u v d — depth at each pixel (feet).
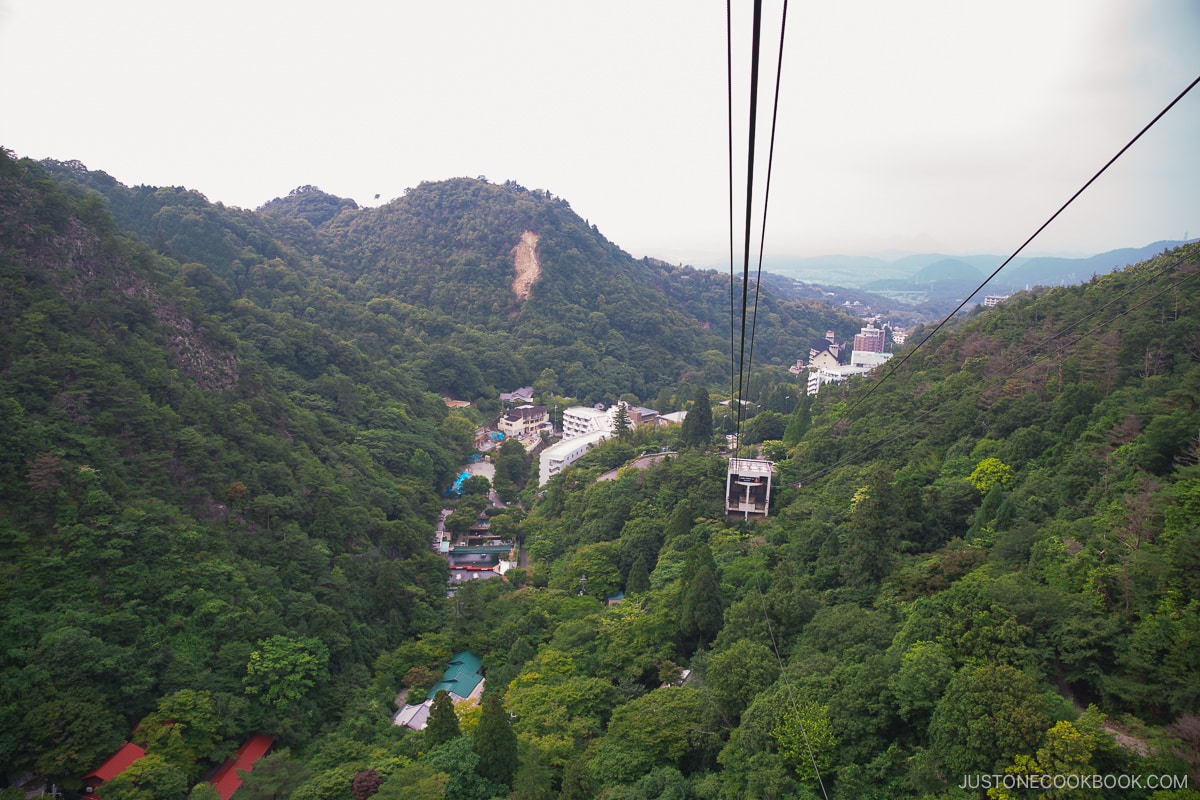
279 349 336.08
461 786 120.06
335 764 137.49
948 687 91.15
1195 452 123.44
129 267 238.27
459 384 499.51
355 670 175.94
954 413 213.46
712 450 320.70
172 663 146.51
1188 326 178.91
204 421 214.69
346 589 200.95
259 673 152.97
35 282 202.08
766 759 100.99
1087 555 111.45
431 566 244.22
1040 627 100.12
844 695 102.83
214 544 180.86
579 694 144.25
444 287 632.79
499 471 375.86
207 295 341.00
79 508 158.61
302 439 268.21
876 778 93.15
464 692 176.96
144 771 120.67
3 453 153.79
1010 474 168.45
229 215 568.00
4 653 128.67
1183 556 95.91
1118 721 86.53
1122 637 93.50
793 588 150.10
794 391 444.55
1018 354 234.99
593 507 279.69
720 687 124.06
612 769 116.98
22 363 174.81
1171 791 70.03
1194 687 81.82
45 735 119.75
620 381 590.96
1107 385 177.78
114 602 151.02
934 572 134.00
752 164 27.09
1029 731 79.20
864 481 209.46
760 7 21.42
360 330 475.31
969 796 79.92
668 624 165.07
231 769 137.90
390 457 316.19
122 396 187.42
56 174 458.09
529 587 233.76
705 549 179.22
